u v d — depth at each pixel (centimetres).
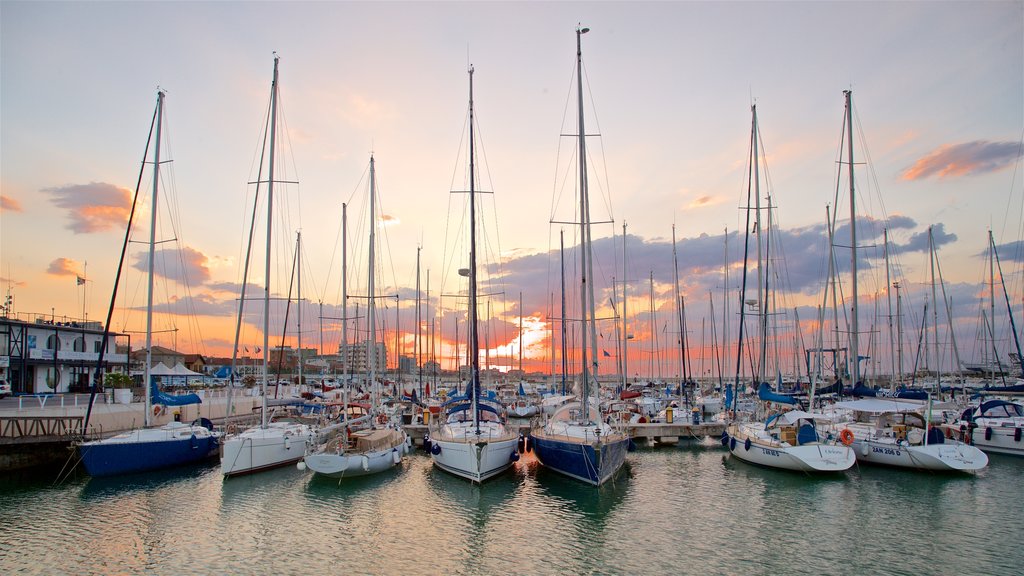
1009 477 2623
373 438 2816
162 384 5922
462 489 2489
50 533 1933
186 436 2858
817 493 2391
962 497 2316
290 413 3766
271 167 3078
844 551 1761
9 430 2669
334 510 2203
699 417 4150
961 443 2709
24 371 4988
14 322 4984
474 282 2822
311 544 1844
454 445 2655
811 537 1883
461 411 3416
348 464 2583
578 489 2478
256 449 2727
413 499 2348
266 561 1705
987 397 4381
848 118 3697
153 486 2530
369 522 2061
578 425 2808
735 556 1728
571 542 1856
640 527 1995
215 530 1972
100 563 1683
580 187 2959
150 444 2717
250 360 10075
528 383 9062
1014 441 3016
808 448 2662
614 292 5566
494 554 1759
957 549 1772
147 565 1670
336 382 6556
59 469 2797
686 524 2022
